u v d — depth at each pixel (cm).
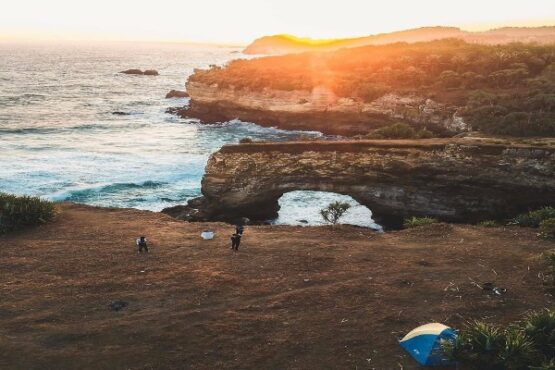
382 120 6253
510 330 1155
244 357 1116
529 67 7006
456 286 1466
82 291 1467
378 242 1934
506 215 3142
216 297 1421
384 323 1252
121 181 3931
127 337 1198
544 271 1570
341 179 3294
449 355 1071
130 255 1778
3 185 3691
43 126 6284
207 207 3316
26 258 1742
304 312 1319
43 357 1111
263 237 2012
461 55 7675
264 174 3322
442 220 3209
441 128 5600
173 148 5234
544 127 4294
